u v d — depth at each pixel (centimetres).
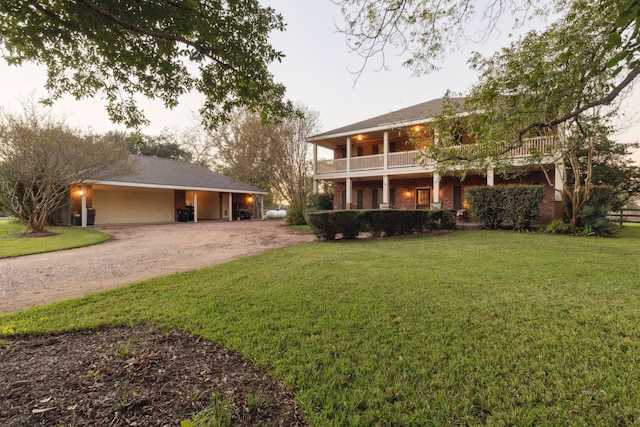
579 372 213
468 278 458
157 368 220
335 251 721
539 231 1034
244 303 362
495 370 217
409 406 181
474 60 483
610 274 464
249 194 2455
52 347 253
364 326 295
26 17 287
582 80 357
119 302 368
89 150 1191
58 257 706
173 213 2030
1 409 170
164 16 304
